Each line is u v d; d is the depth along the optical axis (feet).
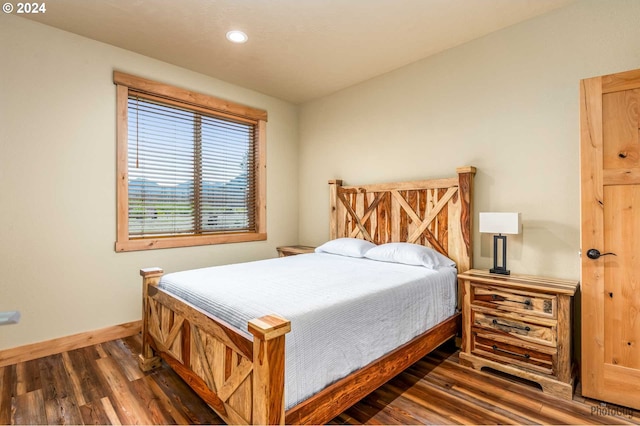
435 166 10.21
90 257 9.16
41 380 7.13
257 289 6.37
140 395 6.57
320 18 8.16
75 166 8.92
